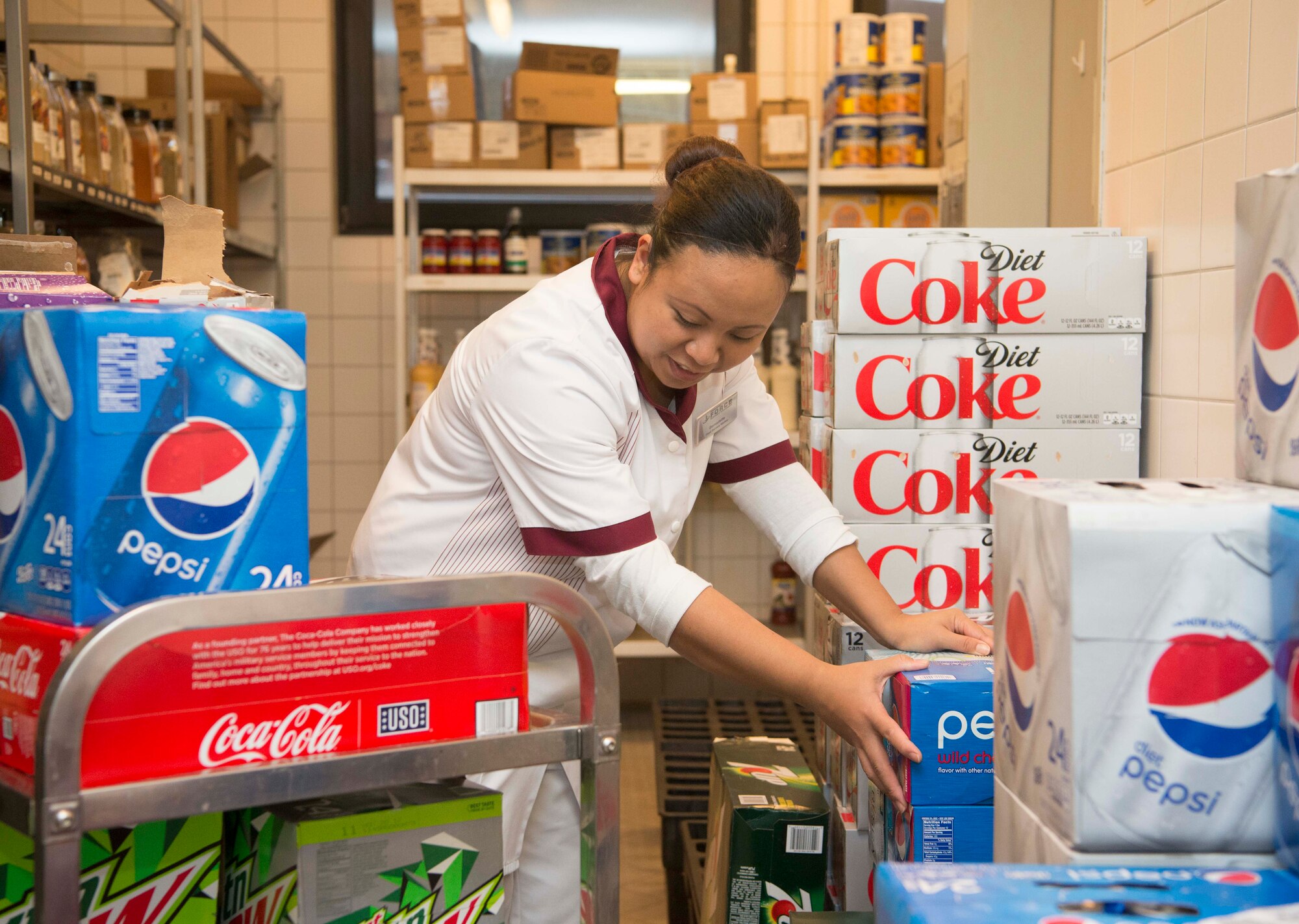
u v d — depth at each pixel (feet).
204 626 2.70
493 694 3.22
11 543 3.00
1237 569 2.71
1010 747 3.25
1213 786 2.73
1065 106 7.13
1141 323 5.77
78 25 10.39
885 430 5.78
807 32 13.73
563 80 11.80
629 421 4.74
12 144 7.48
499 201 13.92
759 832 5.04
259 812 3.17
